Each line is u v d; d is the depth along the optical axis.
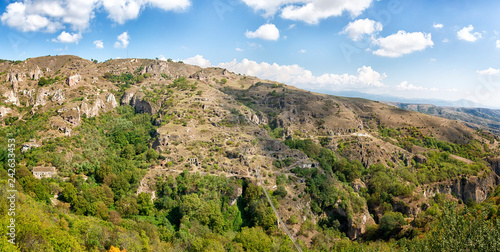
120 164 178.50
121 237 105.38
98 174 166.75
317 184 192.00
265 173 187.75
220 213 154.50
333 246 154.25
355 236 178.75
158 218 149.62
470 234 70.88
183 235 129.75
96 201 143.75
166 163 187.12
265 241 133.38
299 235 157.12
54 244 86.44
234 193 166.75
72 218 116.00
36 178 145.88
